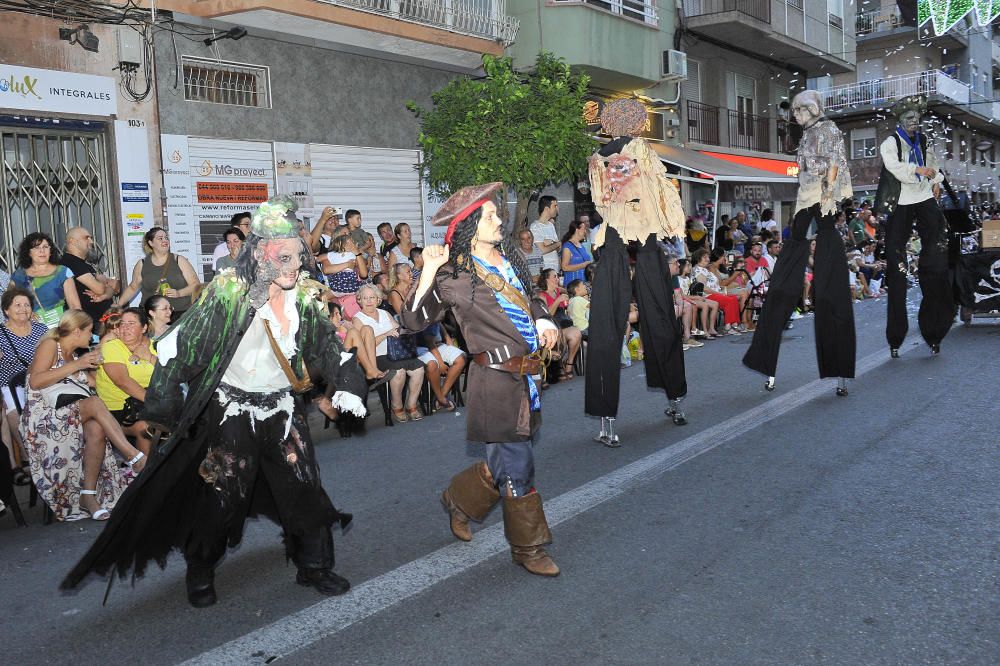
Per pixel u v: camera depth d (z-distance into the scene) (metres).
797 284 8.28
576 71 17.48
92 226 10.83
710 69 24.25
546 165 12.49
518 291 4.21
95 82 10.68
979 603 3.67
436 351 8.69
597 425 7.52
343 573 4.34
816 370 9.57
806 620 3.59
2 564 4.90
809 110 7.97
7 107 9.81
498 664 3.33
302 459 3.97
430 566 4.37
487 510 4.61
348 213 11.56
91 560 3.71
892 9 36.47
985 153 45.97
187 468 3.86
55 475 5.69
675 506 5.12
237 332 3.65
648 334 7.13
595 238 7.00
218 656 3.48
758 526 4.71
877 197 9.68
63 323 5.82
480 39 15.40
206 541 3.88
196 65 12.11
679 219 6.97
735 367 10.30
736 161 24.17
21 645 3.71
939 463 5.70
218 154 12.27
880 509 4.89
